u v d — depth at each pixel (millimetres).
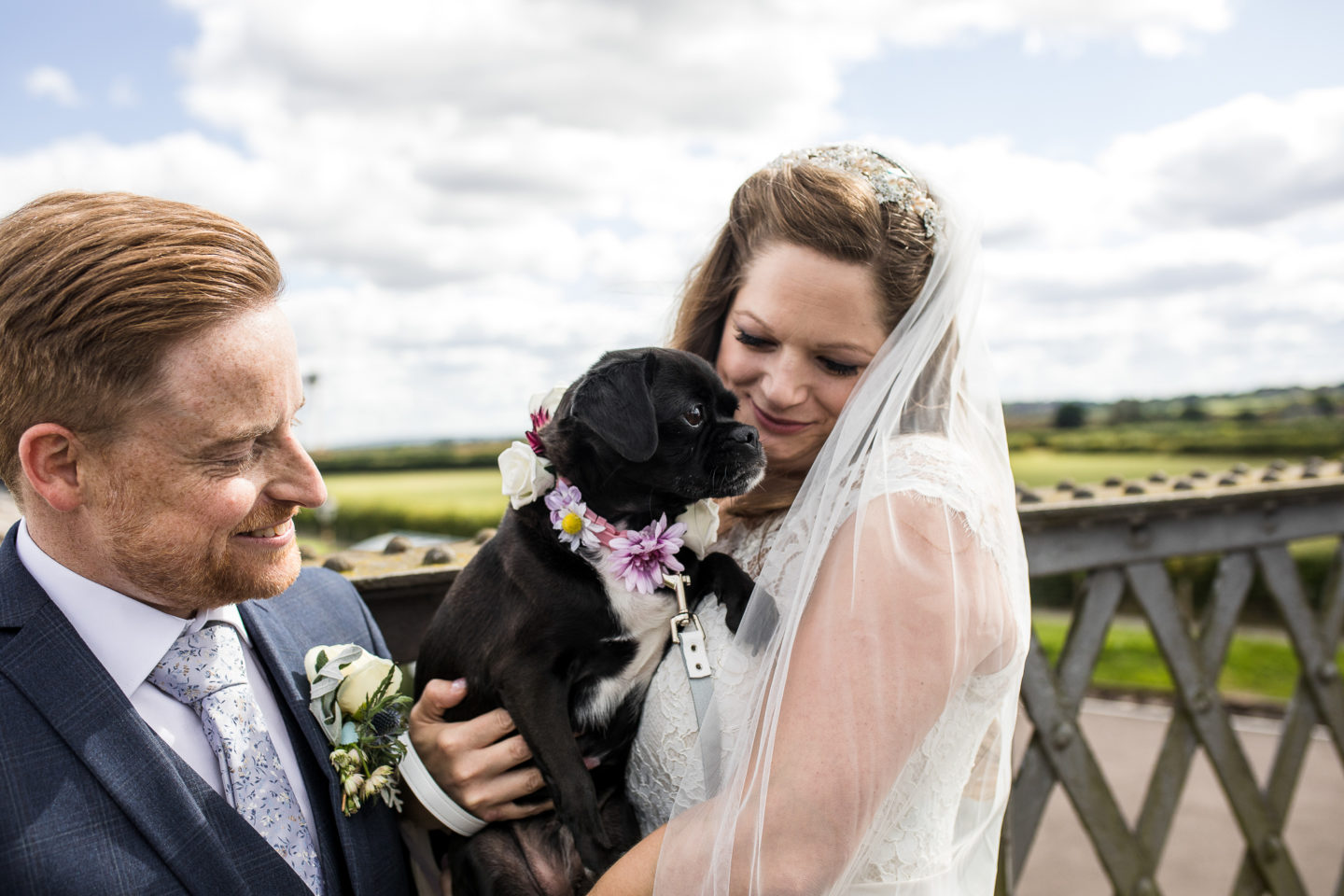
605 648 2004
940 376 1851
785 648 1573
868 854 1537
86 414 1292
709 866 1473
